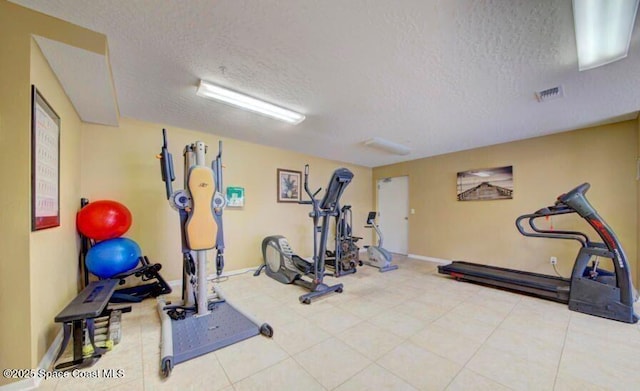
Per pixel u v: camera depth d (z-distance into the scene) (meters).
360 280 3.83
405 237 5.92
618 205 3.25
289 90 2.48
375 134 3.89
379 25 1.61
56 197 1.99
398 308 2.75
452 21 1.57
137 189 3.36
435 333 2.20
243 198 4.31
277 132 3.85
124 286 3.22
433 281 3.78
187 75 2.21
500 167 4.32
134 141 3.33
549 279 3.23
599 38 1.65
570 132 3.63
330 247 5.64
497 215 4.35
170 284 3.56
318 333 2.19
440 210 5.17
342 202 5.98
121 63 2.03
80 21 1.60
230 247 4.17
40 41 1.57
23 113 1.52
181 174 3.69
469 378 1.62
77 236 2.66
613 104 2.73
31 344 1.51
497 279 3.35
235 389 1.52
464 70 2.12
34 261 1.58
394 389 1.52
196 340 1.95
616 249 2.48
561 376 1.64
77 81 2.08
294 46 1.83
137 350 1.92
